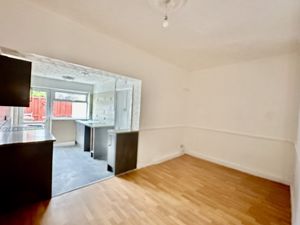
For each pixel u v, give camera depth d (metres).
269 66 3.22
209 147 4.18
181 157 4.38
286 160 3.00
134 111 3.53
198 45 2.88
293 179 2.62
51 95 5.21
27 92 2.09
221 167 3.73
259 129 3.35
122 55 2.96
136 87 3.47
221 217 2.00
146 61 3.40
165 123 4.04
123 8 1.94
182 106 4.52
